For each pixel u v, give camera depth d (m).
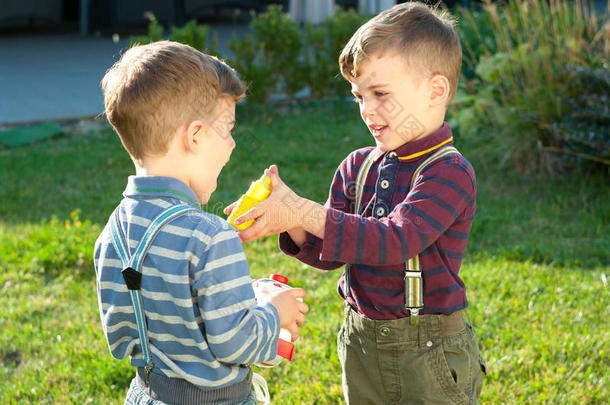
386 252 1.55
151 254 1.33
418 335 1.71
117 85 1.38
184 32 7.92
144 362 1.44
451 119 6.57
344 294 1.89
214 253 1.31
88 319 3.51
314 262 1.82
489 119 6.29
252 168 6.09
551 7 6.20
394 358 1.75
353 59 1.62
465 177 1.65
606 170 5.55
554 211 4.98
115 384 2.93
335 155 6.49
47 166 6.35
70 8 16.81
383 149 1.69
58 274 4.11
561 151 5.62
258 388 1.64
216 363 1.35
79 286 3.91
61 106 8.77
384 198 1.70
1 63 11.98
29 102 8.95
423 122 1.64
